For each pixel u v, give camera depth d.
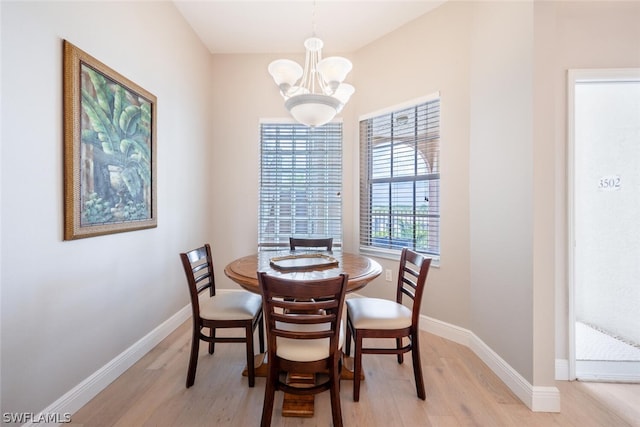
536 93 1.53
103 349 1.64
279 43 2.94
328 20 2.55
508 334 1.72
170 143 2.36
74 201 1.42
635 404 1.54
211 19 2.56
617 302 2.17
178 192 2.48
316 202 3.15
